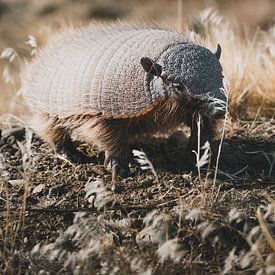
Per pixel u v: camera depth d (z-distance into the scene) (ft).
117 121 27.04
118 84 26.21
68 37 30.32
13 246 22.43
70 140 29.86
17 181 27.12
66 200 25.75
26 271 21.66
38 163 29.12
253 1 89.71
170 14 91.61
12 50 33.04
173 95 25.49
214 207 23.68
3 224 23.93
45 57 30.48
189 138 28.25
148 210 24.18
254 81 35.78
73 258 20.81
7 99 42.83
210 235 22.61
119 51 26.71
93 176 27.50
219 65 26.03
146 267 20.81
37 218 24.36
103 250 20.98
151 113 26.61
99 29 29.48
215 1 93.20
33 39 32.30
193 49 25.84
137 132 27.68
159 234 21.68
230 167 28.19
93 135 27.66
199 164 22.67
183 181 26.58
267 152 29.60
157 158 28.89
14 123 34.45
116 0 99.09
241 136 31.30
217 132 28.58
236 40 40.57
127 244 22.45
